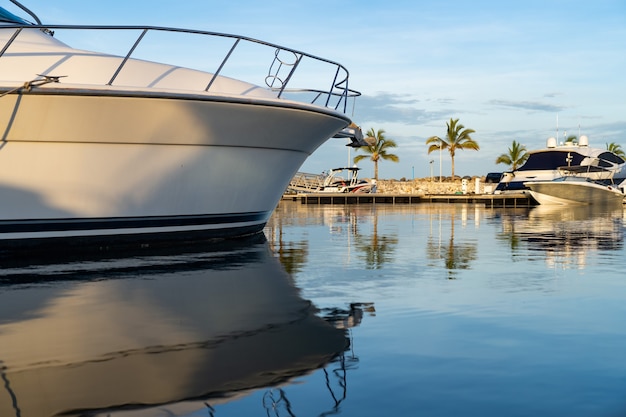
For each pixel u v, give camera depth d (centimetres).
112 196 839
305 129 971
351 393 247
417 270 633
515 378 267
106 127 789
